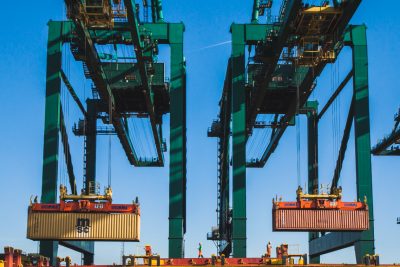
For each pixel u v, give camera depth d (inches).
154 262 1665.8
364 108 2340.1
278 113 2977.4
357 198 2266.2
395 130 2785.4
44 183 2218.3
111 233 2065.7
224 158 3125.0
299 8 1893.5
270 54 2218.3
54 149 2249.0
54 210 2074.3
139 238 2079.2
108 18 1977.1
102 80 2333.9
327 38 2038.6
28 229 2062.0
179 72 2341.3
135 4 2059.5
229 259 1702.8
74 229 2065.7
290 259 1691.7
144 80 2335.1
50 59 2319.1
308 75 2365.9
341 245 2471.7
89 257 2938.0
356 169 2294.5
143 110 2987.2
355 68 2375.7
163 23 2380.7
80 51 2182.6
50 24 2346.2
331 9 1898.4
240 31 2404.0
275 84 2623.0
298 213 2103.8
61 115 2416.3
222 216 3208.7
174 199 2218.3
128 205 2082.9
